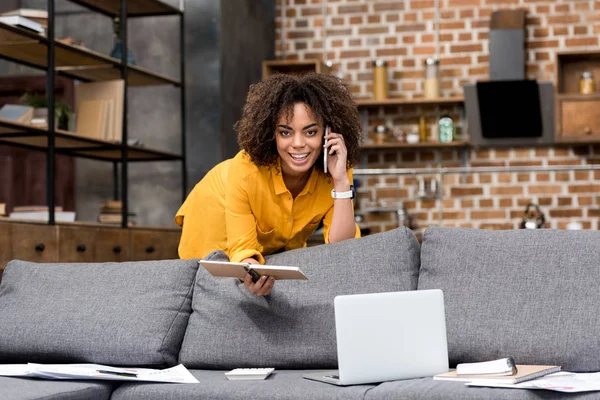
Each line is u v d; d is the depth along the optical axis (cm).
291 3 755
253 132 265
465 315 240
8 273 290
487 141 691
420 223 726
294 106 260
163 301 267
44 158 688
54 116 528
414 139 704
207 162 649
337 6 748
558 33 716
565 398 194
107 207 597
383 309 222
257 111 264
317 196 290
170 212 660
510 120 680
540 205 713
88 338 260
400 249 260
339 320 218
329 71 728
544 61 717
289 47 755
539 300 235
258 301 257
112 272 279
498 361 216
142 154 629
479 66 725
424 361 225
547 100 679
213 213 322
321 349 250
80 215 680
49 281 281
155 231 619
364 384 219
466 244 252
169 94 664
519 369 216
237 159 280
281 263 265
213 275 246
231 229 279
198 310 267
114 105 586
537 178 714
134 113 671
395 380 222
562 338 228
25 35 500
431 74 701
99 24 682
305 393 211
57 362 268
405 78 736
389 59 738
